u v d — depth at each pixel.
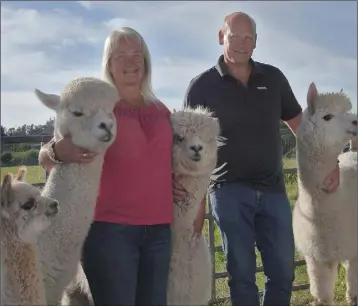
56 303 4.11
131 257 3.97
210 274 4.62
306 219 5.73
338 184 5.57
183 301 4.43
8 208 3.84
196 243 4.48
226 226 4.88
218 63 5.07
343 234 5.66
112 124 3.89
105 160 4.05
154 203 4.04
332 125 5.41
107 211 3.99
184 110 4.52
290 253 4.99
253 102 4.98
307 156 5.55
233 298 4.90
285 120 5.57
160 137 4.12
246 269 4.88
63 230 4.02
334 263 5.96
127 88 4.18
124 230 3.96
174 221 4.42
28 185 3.96
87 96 3.93
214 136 4.44
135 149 4.00
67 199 4.03
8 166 5.64
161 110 4.29
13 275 3.80
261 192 4.95
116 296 3.95
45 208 3.91
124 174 3.99
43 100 4.09
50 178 4.16
